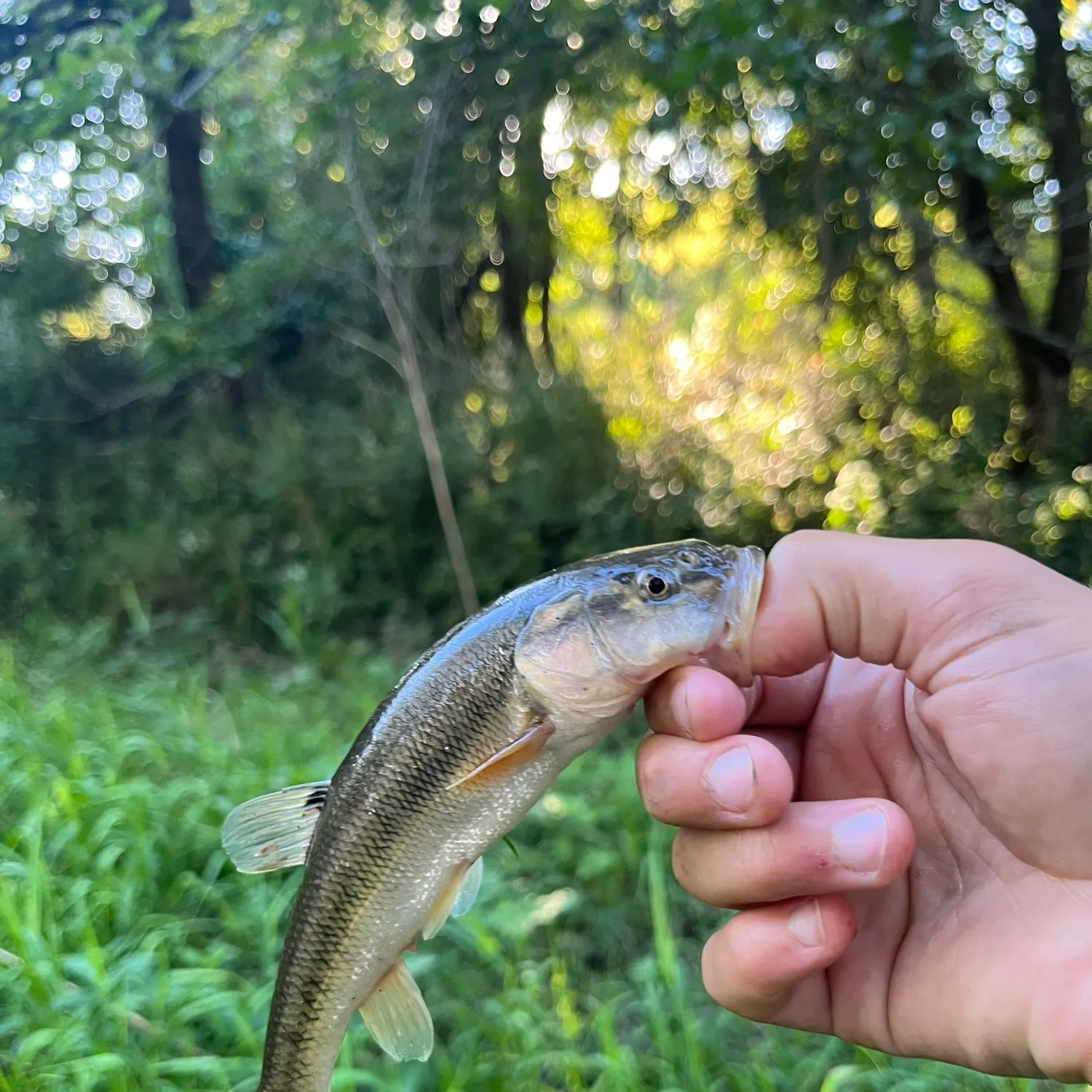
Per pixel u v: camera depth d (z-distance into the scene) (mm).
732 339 10180
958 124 6648
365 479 8727
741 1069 3137
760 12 5820
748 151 7797
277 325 9938
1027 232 8727
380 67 7672
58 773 4266
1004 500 8211
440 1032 3393
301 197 9250
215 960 3246
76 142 8258
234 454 9484
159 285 10336
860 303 9156
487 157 8531
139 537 9023
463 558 8023
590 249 10406
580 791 5230
